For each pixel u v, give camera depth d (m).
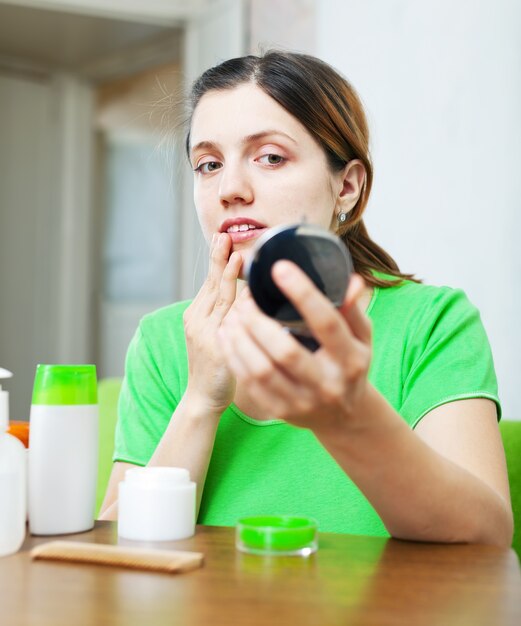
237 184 1.04
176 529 0.79
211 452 1.03
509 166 2.18
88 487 0.82
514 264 2.15
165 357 1.22
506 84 2.19
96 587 0.64
